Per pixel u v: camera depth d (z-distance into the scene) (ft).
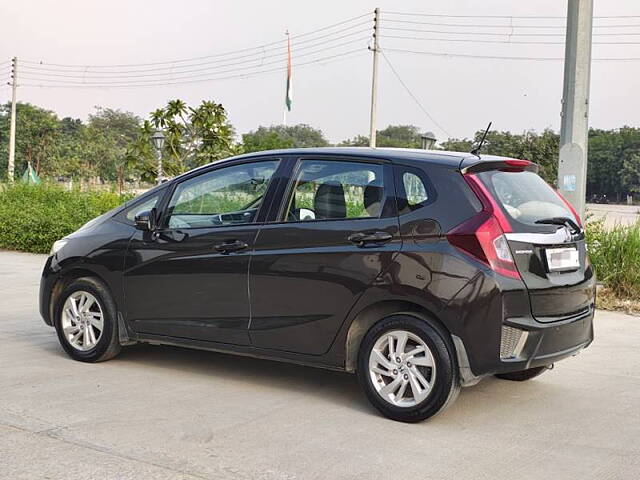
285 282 16.53
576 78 32.91
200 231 18.08
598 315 28.37
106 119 340.80
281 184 17.26
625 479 12.52
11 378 18.21
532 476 12.55
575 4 32.81
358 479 12.24
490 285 14.28
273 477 12.26
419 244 15.01
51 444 13.55
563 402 17.16
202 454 13.23
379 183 15.94
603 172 245.65
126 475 12.16
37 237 52.26
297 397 17.04
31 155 212.43
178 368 19.56
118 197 58.44
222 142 81.66
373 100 116.37
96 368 19.36
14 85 148.66
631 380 19.27
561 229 15.96
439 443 14.08
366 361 15.65
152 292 18.69
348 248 15.76
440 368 14.70
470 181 15.07
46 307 20.72
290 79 139.54
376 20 115.96
